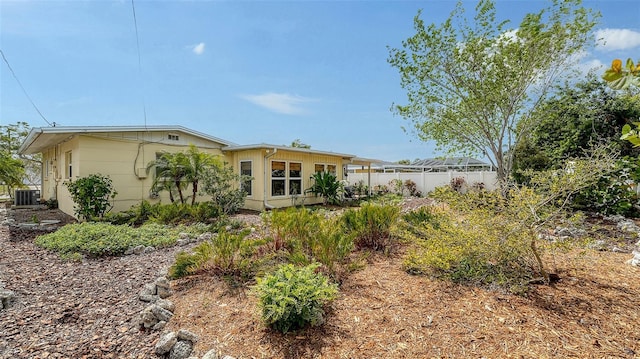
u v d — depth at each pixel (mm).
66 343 2465
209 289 3348
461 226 3453
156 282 3396
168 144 9844
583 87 9094
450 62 8344
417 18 8320
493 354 2119
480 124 8578
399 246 4652
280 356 2201
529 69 7801
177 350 2289
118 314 2955
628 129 1287
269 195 10766
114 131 8484
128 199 8945
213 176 8344
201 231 6590
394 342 2301
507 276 3168
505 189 3654
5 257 4777
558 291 2990
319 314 2568
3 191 15344
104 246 4977
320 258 3541
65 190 9703
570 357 2057
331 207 11820
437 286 3205
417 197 16203
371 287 3234
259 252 4164
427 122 9266
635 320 2471
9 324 2740
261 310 2500
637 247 4465
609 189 6555
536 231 3062
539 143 10109
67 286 3652
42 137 8453
